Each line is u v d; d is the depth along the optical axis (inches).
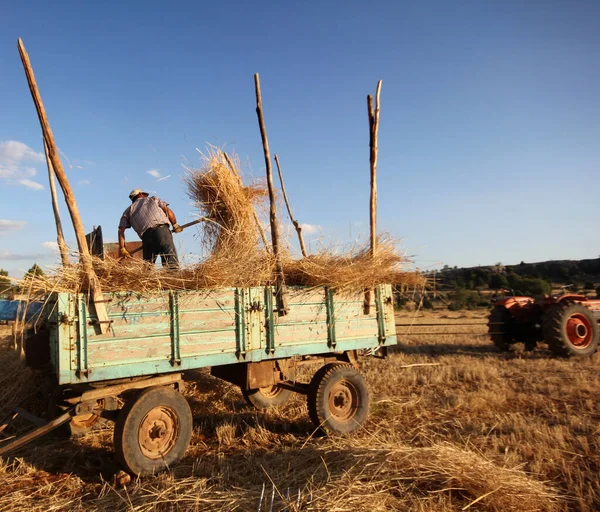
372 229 236.8
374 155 237.0
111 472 166.2
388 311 243.1
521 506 133.3
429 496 134.6
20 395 224.8
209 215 240.4
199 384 307.7
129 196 244.5
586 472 158.4
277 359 220.5
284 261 217.9
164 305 169.0
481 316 852.0
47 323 171.0
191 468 168.2
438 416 233.5
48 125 156.9
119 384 169.0
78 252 156.8
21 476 165.9
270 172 207.9
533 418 222.7
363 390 220.7
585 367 354.6
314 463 164.9
